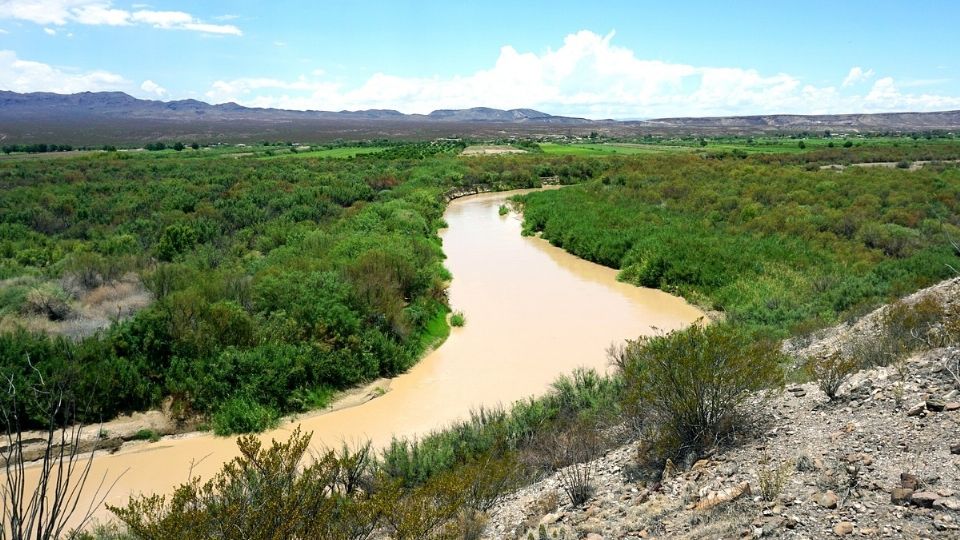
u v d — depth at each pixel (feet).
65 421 14.25
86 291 67.56
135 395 44.34
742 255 83.71
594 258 101.35
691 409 26.68
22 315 57.21
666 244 91.09
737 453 24.66
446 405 48.19
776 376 28.17
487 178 208.54
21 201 124.06
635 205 135.74
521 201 164.76
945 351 28.30
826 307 63.10
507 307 74.90
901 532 16.88
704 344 28.09
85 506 33.81
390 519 22.09
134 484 36.91
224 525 17.76
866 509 18.22
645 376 28.73
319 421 45.96
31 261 82.69
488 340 63.16
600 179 189.16
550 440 34.71
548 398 43.09
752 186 147.74
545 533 21.63
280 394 47.09
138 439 42.47
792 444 24.11
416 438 39.47
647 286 84.64
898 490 18.35
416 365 56.65
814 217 107.34
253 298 57.06
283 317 53.36
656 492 23.50
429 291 71.36
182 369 46.21
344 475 29.73
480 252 108.78
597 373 52.08
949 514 17.06
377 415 46.73
